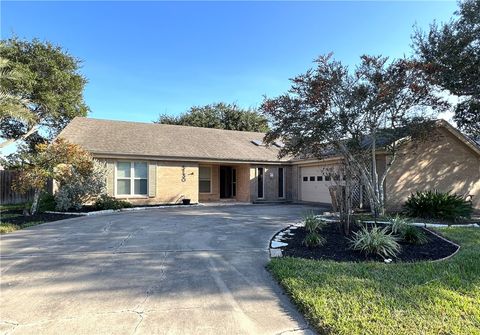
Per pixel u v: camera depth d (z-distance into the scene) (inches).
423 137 462.0
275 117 430.6
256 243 290.0
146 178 656.4
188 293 172.4
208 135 845.2
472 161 603.2
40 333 130.7
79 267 219.5
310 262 217.6
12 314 147.9
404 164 542.3
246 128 1483.8
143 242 294.4
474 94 559.2
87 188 527.5
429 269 199.2
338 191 333.7
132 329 133.5
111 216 471.5
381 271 196.2
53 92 966.4
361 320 135.0
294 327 136.5
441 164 572.4
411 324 131.7
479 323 132.8
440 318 136.7
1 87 538.3
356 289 167.5
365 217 426.0
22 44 923.4
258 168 761.6
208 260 235.0
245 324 138.6
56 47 973.8
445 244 276.4
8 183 710.5
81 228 366.9
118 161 628.4
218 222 412.2
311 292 164.4
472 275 189.6
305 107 415.2
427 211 433.7
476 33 514.3
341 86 414.0
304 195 764.6
